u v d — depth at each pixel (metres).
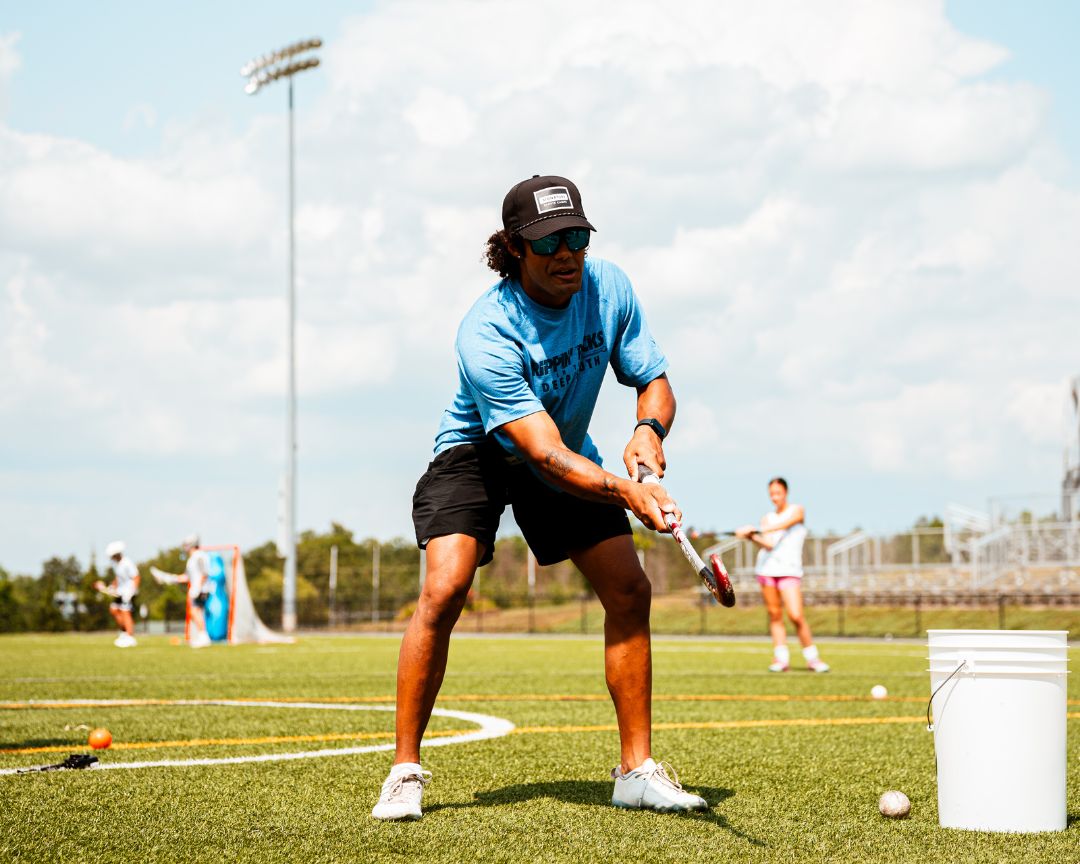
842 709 8.47
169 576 22.58
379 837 3.72
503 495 4.32
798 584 13.07
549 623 37.44
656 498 3.73
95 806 4.27
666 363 4.53
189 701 9.17
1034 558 30.08
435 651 4.18
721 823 4.00
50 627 45.97
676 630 31.34
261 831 3.81
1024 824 3.86
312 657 17.25
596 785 4.88
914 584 32.22
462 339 4.18
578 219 3.97
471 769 5.35
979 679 3.90
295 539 34.75
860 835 3.79
